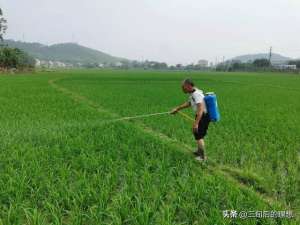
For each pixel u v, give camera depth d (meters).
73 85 19.52
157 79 28.72
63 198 3.04
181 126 6.67
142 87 18.81
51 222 2.76
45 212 2.90
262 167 4.31
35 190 3.24
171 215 2.77
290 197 3.37
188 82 4.42
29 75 34.69
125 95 13.48
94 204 3.00
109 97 12.57
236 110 9.48
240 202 2.98
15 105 9.50
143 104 10.38
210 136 5.80
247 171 3.97
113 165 3.93
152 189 3.23
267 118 8.02
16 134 5.36
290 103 11.73
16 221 2.69
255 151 4.92
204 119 4.39
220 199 3.11
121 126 6.29
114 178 3.50
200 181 3.43
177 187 3.31
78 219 2.67
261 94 15.58
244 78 34.12
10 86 17.70
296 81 29.17
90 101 11.27
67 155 4.34
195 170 3.98
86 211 2.87
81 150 4.54
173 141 5.40
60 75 34.94
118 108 9.36
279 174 4.03
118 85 20.38
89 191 3.12
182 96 13.30
